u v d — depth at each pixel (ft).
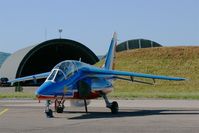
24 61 329.11
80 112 90.27
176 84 236.84
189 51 281.33
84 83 83.97
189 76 247.70
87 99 88.43
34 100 139.33
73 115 82.99
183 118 74.64
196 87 231.09
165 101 131.13
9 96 158.92
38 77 96.12
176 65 263.70
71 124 66.03
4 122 69.26
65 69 80.84
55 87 77.87
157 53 282.15
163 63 267.59
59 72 79.61
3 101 133.39
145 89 229.25
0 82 327.26
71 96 81.97
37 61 347.15
